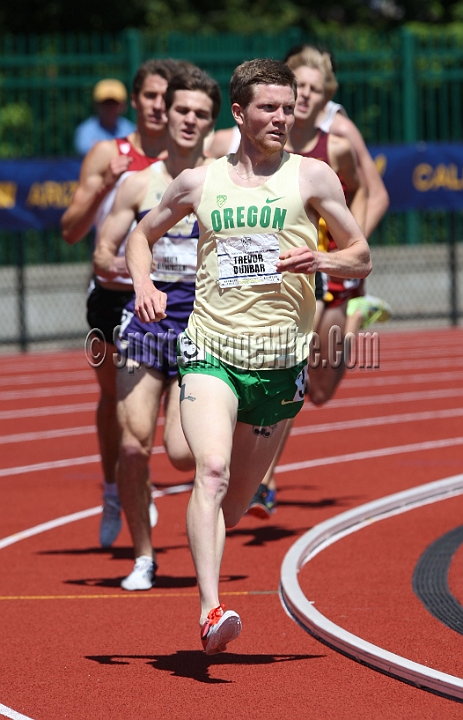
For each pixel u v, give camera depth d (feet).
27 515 41.14
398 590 30.48
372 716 21.84
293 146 39.19
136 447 31.35
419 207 93.15
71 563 34.73
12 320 99.66
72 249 106.11
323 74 38.58
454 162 93.56
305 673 24.48
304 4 164.66
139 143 37.50
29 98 119.55
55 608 29.99
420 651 25.50
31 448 54.95
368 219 41.32
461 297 110.01
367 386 73.31
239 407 25.22
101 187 35.53
